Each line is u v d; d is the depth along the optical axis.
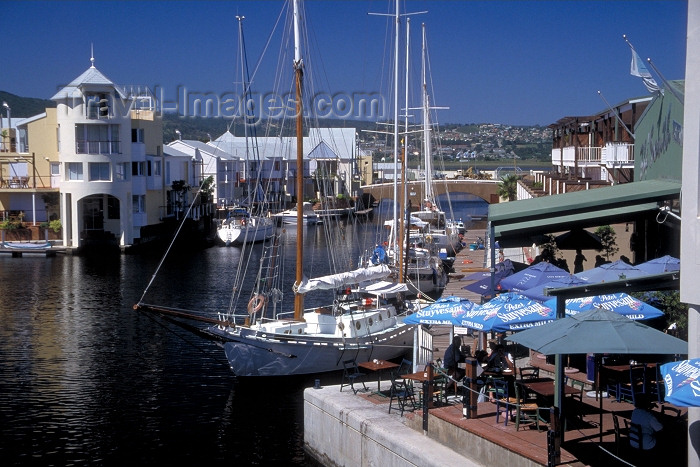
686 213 13.07
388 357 32.44
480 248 72.31
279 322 31.69
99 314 41.50
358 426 18.30
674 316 18.75
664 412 16.25
